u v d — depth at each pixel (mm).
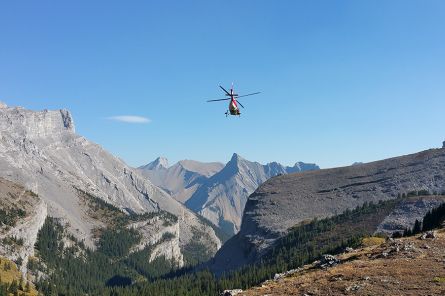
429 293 48281
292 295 58875
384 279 56719
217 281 191625
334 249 160125
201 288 178500
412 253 72938
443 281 52688
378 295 50062
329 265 86125
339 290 55406
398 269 61812
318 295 55375
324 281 63375
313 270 88062
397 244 82562
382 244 93500
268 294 62812
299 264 166625
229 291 72625
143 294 192375
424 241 81688
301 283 66625
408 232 134750
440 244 77375
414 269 60625
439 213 129375
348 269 68812
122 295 195625
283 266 169375
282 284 70312
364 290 52875
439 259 65625
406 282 54281
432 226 125688
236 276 170875
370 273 61750
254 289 71312
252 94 48562
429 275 56312
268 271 166875
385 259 73125
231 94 50000
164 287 197625
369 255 81938
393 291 50875
